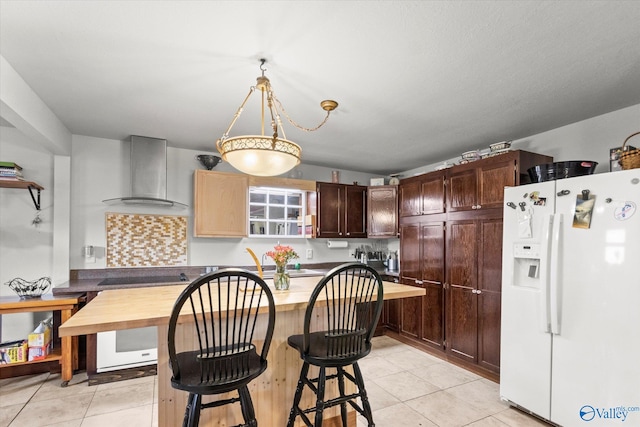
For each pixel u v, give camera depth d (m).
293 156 1.96
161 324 1.52
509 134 3.32
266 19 1.60
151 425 2.28
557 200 2.26
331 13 1.56
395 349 3.88
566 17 1.57
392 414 2.42
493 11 1.53
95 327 1.39
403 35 1.72
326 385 2.21
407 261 4.15
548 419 2.24
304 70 2.09
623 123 2.65
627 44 1.78
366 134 3.36
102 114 2.87
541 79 2.18
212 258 4.08
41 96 2.49
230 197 3.96
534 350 2.35
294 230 4.67
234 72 2.12
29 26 1.65
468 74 2.13
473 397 2.69
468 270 3.29
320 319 2.22
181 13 1.56
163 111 2.79
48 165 3.34
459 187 3.44
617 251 1.95
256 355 1.72
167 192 3.88
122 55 1.92
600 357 1.99
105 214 3.57
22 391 2.77
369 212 4.79
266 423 2.00
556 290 2.19
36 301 2.77
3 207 3.19
